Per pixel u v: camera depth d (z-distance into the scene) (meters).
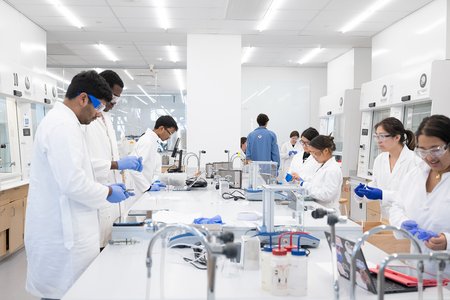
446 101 3.92
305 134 3.70
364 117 5.69
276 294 1.29
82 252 1.72
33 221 1.70
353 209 5.82
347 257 1.37
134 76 9.32
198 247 1.71
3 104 4.63
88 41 6.62
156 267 1.57
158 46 6.94
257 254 1.56
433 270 1.49
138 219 2.22
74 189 1.62
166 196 3.33
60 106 1.74
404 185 1.94
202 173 4.93
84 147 1.76
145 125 9.92
